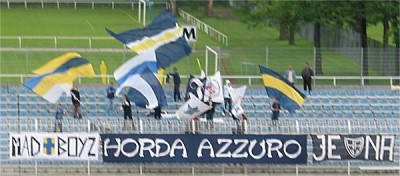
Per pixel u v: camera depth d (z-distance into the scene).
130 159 98.00
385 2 137.50
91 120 107.38
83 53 148.12
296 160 98.31
